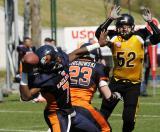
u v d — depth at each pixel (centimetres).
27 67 1630
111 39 2312
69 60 1809
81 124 1772
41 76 1691
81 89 1853
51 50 1681
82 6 11400
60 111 1736
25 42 4012
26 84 1655
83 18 10762
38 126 2819
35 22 5394
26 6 5466
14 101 3991
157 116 3123
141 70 2305
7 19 4800
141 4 10744
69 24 10431
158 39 2288
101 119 1830
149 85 5188
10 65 4791
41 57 1673
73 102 1836
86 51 1828
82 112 1809
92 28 5072
